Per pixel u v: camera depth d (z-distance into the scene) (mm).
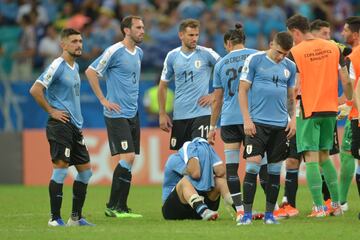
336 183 38719
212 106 38750
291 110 36688
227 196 36938
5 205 46938
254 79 34656
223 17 75750
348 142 41312
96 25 75750
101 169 62656
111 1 78062
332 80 37688
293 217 38469
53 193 35656
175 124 43219
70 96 35750
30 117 66812
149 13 76312
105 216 40844
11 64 75438
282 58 34531
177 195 36938
